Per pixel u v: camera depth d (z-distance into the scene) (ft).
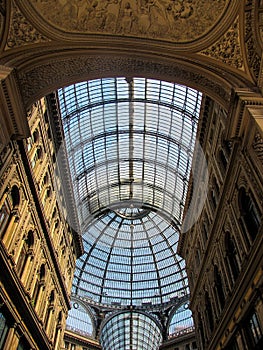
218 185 72.95
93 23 53.78
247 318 51.93
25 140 61.82
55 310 87.97
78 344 152.25
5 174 55.21
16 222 60.34
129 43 55.67
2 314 54.08
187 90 100.68
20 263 64.49
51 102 81.87
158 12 53.42
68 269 110.93
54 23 51.85
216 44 53.36
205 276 80.69
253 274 48.32
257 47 49.55
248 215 55.21
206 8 51.47
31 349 66.03
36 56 50.75
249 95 46.29
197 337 89.25
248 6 48.80
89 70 58.18
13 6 48.19
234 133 48.85
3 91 42.96
